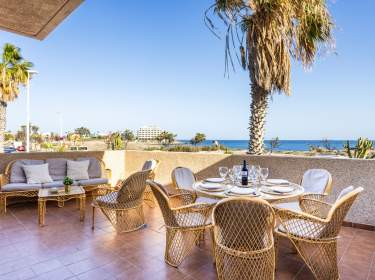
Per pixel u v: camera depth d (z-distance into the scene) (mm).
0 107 12359
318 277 2500
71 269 2648
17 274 2551
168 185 6043
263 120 5066
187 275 2547
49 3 1611
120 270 2635
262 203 2025
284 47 4430
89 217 4344
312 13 4262
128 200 3709
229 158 5121
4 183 4801
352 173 3957
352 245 3283
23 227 3840
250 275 2309
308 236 2359
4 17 1796
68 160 5711
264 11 4383
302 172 4344
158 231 3707
